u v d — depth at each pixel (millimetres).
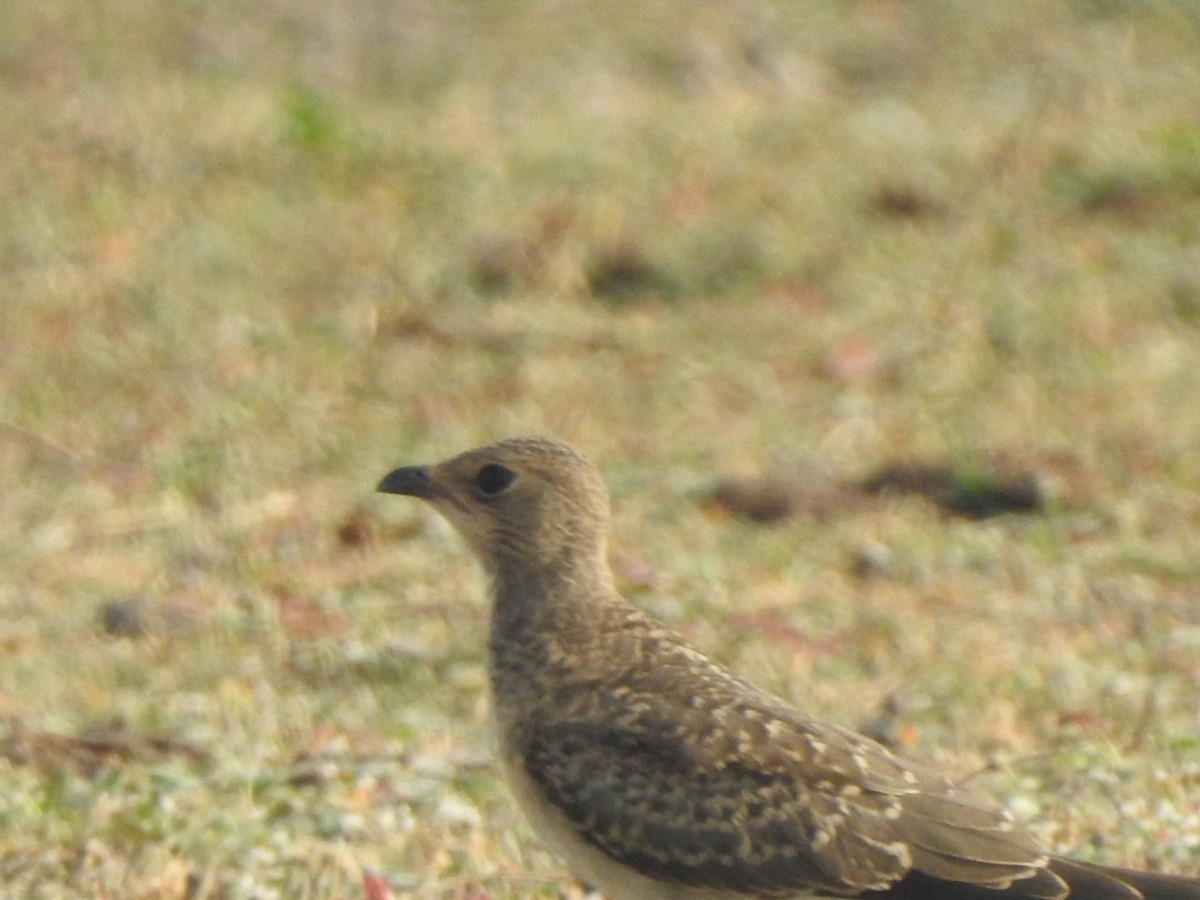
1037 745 16531
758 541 20969
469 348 25000
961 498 21625
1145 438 22469
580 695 13078
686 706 12883
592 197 27766
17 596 20062
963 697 17406
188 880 14516
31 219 27328
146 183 28266
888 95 32125
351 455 22891
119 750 16578
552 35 34938
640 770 12773
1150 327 25125
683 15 35781
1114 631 18781
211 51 33375
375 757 16422
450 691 17984
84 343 24969
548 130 30234
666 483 22141
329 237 27172
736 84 33031
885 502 21688
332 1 36125
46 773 16297
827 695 17469
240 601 19891
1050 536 20766
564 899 14414
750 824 12570
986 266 26438
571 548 13758
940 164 28812
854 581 20188
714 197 27984
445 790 15867
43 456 22875
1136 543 20578
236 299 25891
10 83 31625
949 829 12531
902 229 27281
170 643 19000
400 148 29297
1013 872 12383
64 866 14734
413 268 26500
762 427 23375
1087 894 12273
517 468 13805
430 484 14023
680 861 12695
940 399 23703
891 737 16578
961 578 20047
